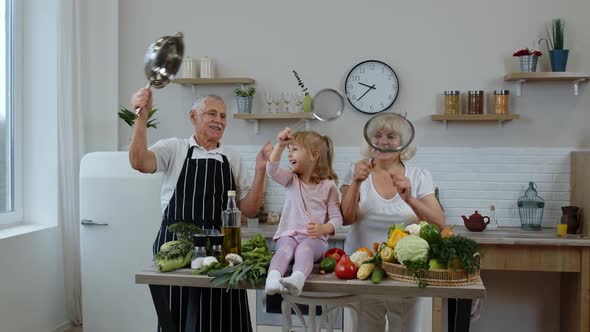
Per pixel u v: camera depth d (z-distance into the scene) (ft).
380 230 8.45
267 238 13.47
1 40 14.16
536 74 14.35
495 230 14.44
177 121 16.37
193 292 8.50
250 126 16.06
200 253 7.38
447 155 15.34
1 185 14.24
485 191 15.24
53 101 14.88
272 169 7.53
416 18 15.40
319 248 7.40
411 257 6.58
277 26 15.94
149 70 7.38
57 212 14.98
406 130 7.11
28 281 13.80
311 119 15.61
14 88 14.58
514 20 15.11
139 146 7.73
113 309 13.78
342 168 15.62
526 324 15.28
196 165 8.79
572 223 13.89
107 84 16.40
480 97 14.74
